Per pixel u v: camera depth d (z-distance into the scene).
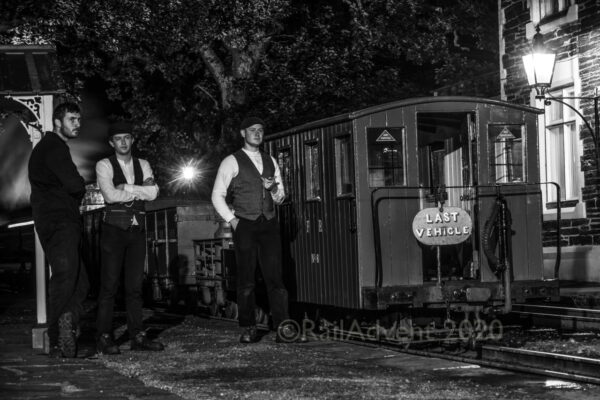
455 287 11.13
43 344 10.09
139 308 10.27
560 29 17.50
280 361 9.22
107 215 9.99
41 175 9.26
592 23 16.56
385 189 11.23
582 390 7.48
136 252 10.13
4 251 23.44
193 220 17.52
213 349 10.23
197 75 29.00
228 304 15.08
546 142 17.81
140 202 10.11
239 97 26.62
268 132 26.66
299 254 12.62
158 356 9.68
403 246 11.27
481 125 11.66
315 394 7.27
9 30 22.69
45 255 10.06
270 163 10.87
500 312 11.55
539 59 14.34
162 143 28.62
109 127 10.02
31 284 21.83
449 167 12.32
